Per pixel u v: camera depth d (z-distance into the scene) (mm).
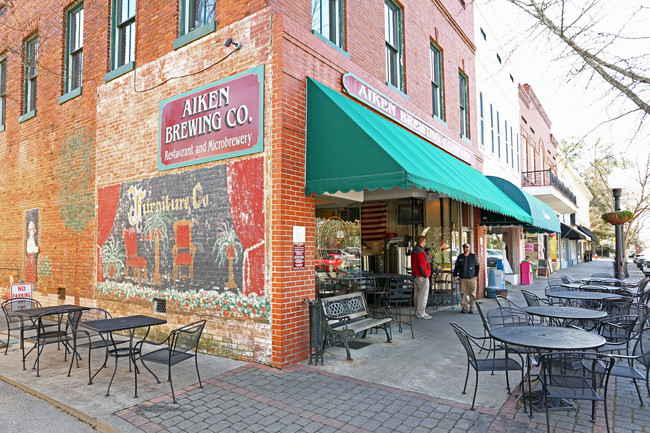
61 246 10219
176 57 7766
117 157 8836
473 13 15000
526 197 11742
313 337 6230
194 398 4977
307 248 6555
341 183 6074
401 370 5938
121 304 8555
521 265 20031
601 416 4398
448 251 12469
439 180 6414
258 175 6395
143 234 8180
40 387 5457
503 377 5652
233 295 6641
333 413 4520
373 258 12719
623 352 6777
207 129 7145
